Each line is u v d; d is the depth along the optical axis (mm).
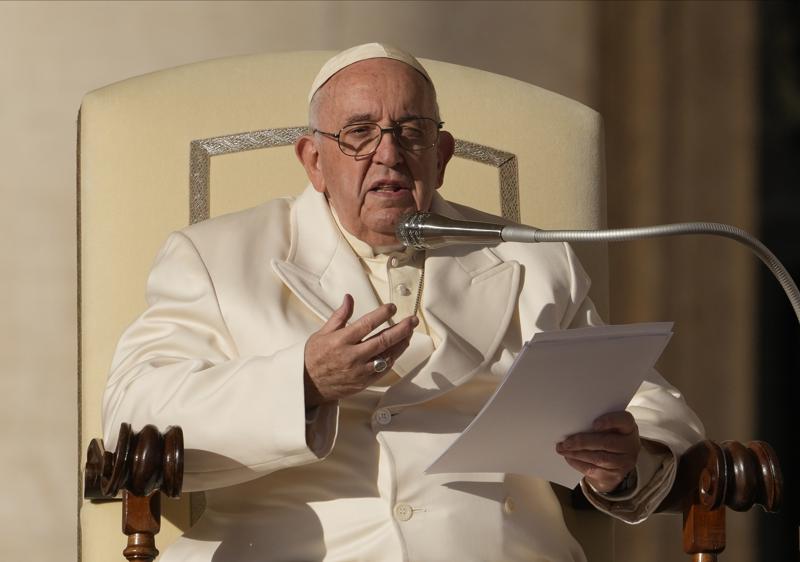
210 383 11188
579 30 19156
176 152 14109
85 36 17047
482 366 12109
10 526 16328
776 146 20031
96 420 13312
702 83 19781
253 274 12344
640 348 10195
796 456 20188
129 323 13539
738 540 20484
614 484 11047
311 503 11375
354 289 12227
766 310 20031
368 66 12164
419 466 11375
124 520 10500
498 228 10781
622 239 10148
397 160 11961
